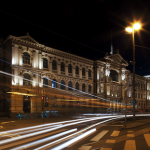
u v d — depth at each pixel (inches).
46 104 1521.9
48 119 1101.1
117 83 2409.0
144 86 3206.2
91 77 2059.5
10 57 1346.0
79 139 446.9
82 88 1955.0
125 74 2581.2
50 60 1621.6
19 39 1379.2
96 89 2058.3
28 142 412.5
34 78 1449.3
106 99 2145.7
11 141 428.1
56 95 1621.6
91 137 476.7
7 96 1312.7
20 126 732.0
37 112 1424.7
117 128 661.3
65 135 502.9
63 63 1774.1
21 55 1384.1
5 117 1212.5
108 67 2225.6
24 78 1398.9
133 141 426.0
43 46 1536.7
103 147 364.8
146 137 479.2
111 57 2304.4
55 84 1651.1
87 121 956.6
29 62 1456.7
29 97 1422.2
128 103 2576.3
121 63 2493.8
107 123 845.8
